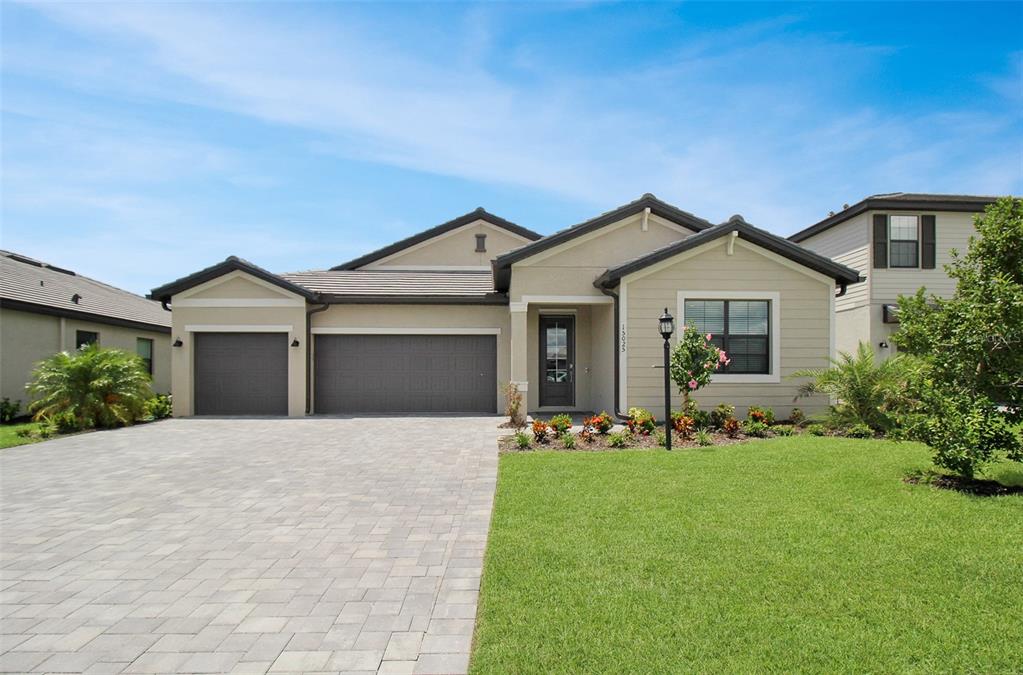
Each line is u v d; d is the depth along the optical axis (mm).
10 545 4480
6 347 13391
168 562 4074
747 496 5219
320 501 5648
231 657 2768
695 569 3566
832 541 3986
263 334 13500
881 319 15367
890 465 6312
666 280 11031
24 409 13781
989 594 3146
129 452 8625
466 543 4352
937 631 2775
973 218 5980
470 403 13930
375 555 4133
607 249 12234
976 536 4023
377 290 14047
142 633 3033
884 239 15469
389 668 2633
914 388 6109
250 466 7438
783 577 3418
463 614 3174
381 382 13867
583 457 7219
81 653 2836
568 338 14266
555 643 2736
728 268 11078
